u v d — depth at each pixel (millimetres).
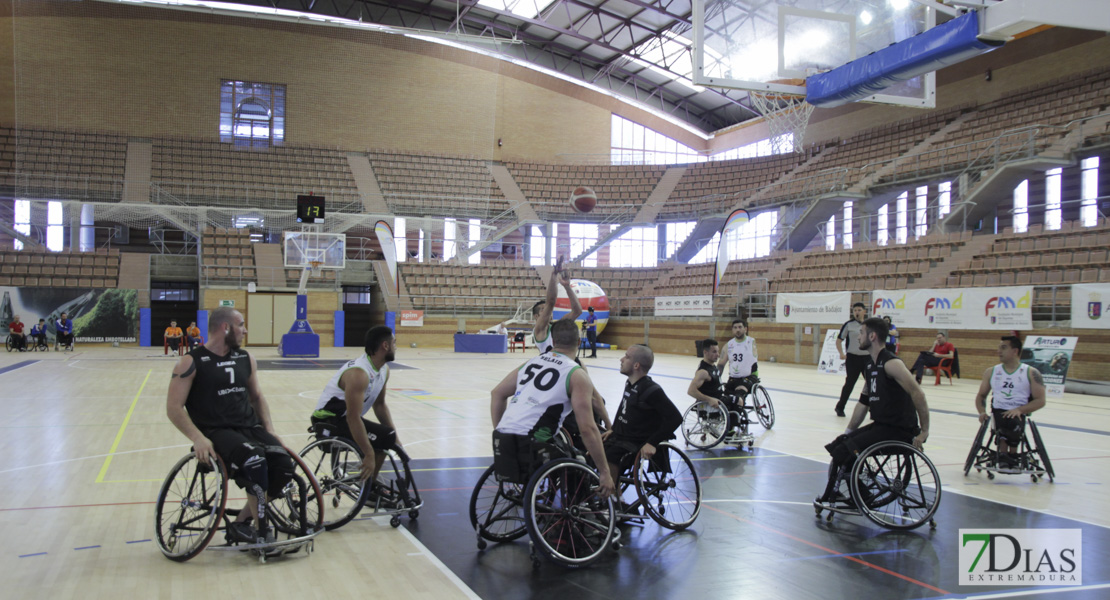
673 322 26094
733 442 7438
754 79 8078
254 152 30031
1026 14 5801
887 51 7059
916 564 3947
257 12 26484
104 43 28297
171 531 3863
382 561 3879
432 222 31078
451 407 10281
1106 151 18891
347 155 31359
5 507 4844
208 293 25125
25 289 23344
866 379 4828
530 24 31562
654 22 29406
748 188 31234
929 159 23484
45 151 27312
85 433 7738
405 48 32219
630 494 5465
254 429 4035
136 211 27109
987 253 17641
